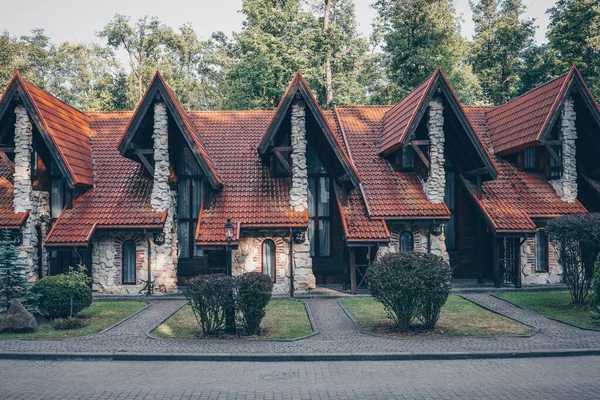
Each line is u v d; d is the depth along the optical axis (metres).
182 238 23.09
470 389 9.64
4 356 11.97
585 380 10.13
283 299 19.88
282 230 21.03
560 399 9.06
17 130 20.72
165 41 51.62
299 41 39.25
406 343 12.87
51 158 22.72
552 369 10.92
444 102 22.22
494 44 43.06
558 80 22.84
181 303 19.11
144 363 11.61
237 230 20.25
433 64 37.00
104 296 20.31
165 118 21.19
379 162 24.02
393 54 38.62
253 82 38.12
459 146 23.55
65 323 14.82
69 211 21.16
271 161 22.67
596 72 35.94
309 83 39.62
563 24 37.41
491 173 21.31
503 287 21.39
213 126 26.12
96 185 22.39
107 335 13.92
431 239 21.72
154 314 17.02
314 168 23.50
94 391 9.59
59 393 9.48
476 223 24.02
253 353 11.98
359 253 22.39
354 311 17.23
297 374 10.70
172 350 12.30
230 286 13.83
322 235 23.33
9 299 16.34
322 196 23.44
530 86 41.53
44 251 21.72
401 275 13.94
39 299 15.78
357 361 11.77
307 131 23.38
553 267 22.31
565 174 22.84
